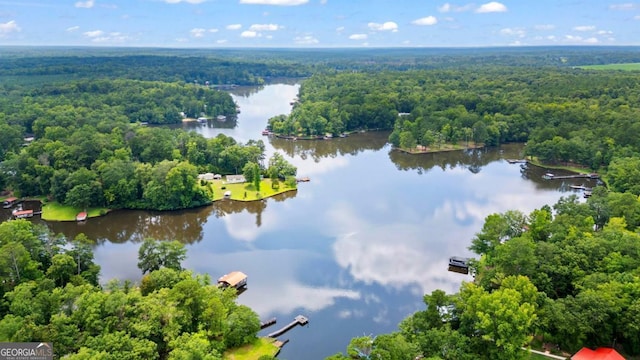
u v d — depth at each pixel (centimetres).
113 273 12156
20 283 9244
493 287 9788
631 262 9281
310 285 11644
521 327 7400
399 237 14462
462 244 13912
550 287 9312
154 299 8619
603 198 13462
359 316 10325
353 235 14588
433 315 8325
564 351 8412
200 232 15075
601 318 7981
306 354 9000
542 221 11762
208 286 9744
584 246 9962
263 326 9831
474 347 7775
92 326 7856
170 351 8006
